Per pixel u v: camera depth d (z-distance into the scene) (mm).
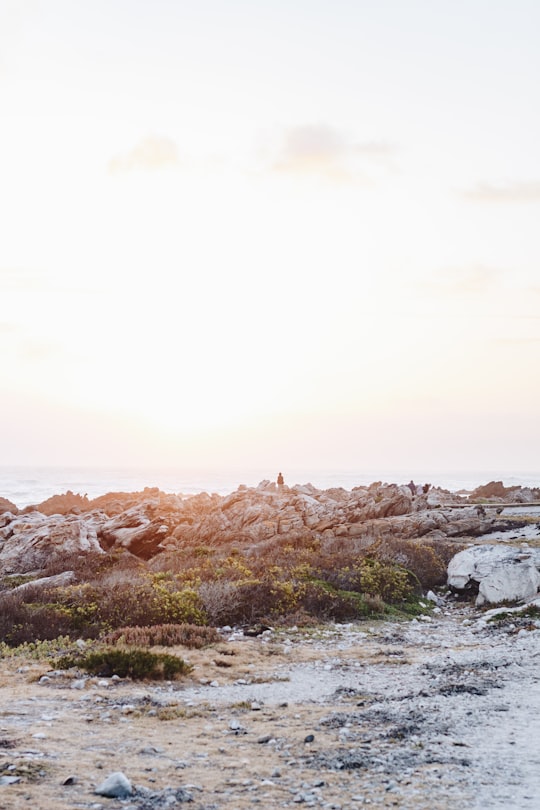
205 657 19828
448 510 55531
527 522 52062
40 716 13570
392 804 8617
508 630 23953
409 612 28578
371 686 16781
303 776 9914
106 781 9086
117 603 24703
